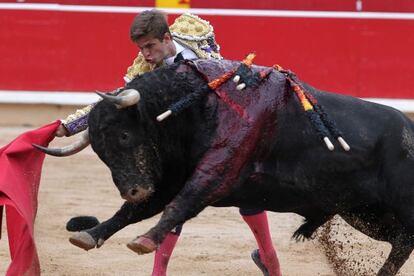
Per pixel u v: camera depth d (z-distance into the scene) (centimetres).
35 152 1133
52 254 1461
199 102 1028
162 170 1036
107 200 1927
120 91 1020
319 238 1300
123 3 2911
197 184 1002
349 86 2920
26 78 2950
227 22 2905
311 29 2911
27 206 1098
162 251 1225
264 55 2911
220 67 1049
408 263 1460
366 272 1298
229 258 1468
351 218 1155
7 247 1486
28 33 2938
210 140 1021
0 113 2986
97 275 1345
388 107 1114
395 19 2906
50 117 2984
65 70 2938
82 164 2361
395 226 1137
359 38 2912
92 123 1005
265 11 2905
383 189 1091
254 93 1039
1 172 1098
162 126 1019
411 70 2909
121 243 1553
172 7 2897
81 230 1091
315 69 2916
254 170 1055
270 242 1249
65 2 2925
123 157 997
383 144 1084
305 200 1091
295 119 1062
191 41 1159
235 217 1795
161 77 1031
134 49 2925
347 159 1073
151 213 1068
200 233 1644
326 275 1378
